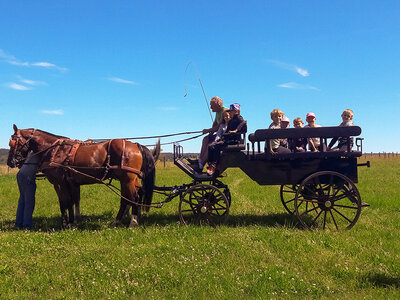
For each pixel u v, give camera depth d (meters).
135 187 8.12
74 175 7.99
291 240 6.75
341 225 8.23
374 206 10.65
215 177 8.02
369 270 5.20
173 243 6.53
